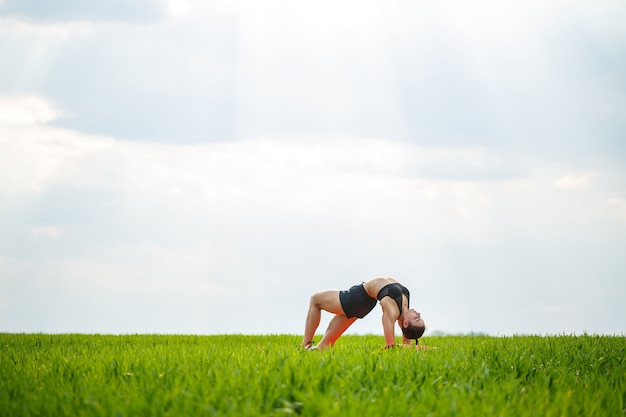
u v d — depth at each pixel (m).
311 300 10.12
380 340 13.05
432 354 8.16
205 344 11.38
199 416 4.65
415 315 9.42
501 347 9.53
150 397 5.02
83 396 5.30
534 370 7.15
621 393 5.55
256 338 14.18
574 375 6.91
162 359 7.39
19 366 7.54
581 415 4.97
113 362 7.26
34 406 5.10
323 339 10.08
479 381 6.12
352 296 9.80
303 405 4.94
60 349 10.43
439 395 5.40
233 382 5.51
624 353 9.09
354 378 6.00
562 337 12.23
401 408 4.86
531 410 4.94
